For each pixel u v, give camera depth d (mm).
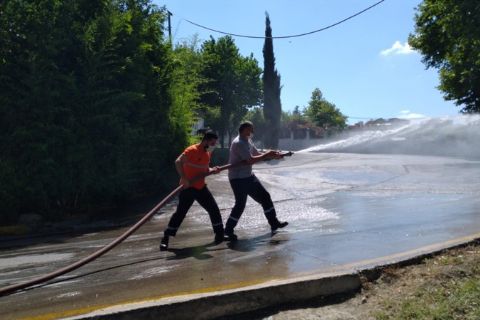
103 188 10289
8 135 9250
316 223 7824
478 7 11266
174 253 6246
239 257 5809
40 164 9250
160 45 12664
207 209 6676
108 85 10617
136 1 12078
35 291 4871
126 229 8539
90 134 10047
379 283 4762
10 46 9406
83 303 4410
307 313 4180
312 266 5230
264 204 7074
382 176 13484
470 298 4172
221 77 39250
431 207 8836
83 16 10656
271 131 37781
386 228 7172
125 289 4754
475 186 11219
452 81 23594
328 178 13258
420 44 24266
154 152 11711
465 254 5371
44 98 9406
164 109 12203
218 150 19609
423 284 4594
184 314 4031
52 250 7148
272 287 4352
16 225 8914
